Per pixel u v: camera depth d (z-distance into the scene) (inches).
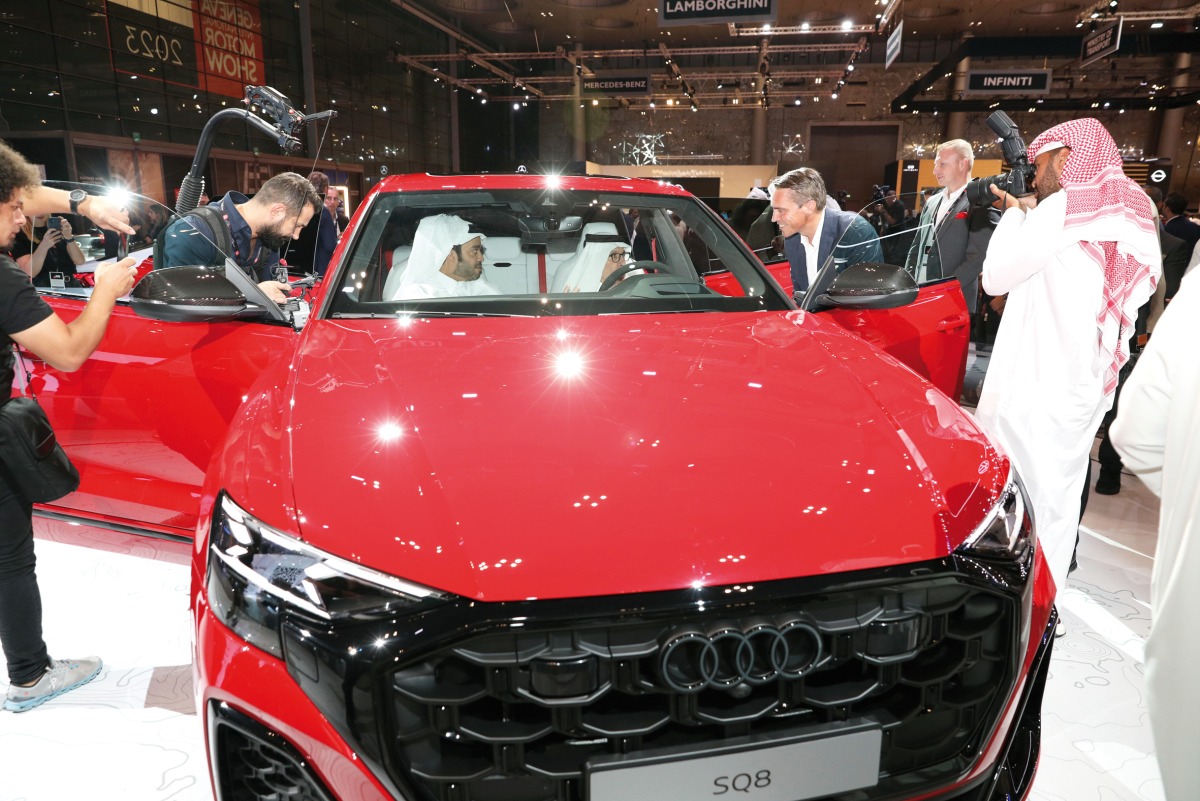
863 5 738.8
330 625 38.5
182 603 92.6
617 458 44.6
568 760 38.7
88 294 79.8
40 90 429.7
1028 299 80.7
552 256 83.7
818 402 52.0
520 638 37.4
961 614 42.7
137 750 68.4
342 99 705.6
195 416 76.0
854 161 998.4
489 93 1003.9
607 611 37.4
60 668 76.5
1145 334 144.3
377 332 65.8
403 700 37.8
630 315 71.3
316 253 155.9
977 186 85.8
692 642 37.9
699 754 39.0
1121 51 589.3
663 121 1029.2
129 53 483.2
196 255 82.8
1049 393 79.4
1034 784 66.1
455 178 89.2
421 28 842.8
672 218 87.4
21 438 68.2
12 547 71.5
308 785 40.1
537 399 51.3
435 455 44.9
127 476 82.0
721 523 40.6
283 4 625.0
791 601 38.9
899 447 47.4
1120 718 74.7
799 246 120.0
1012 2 732.0
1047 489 82.0
